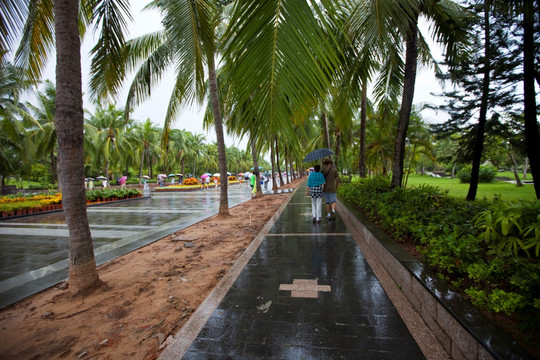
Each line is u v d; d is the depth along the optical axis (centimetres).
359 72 562
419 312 233
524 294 175
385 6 265
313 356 188
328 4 133
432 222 335
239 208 1073
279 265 374
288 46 130
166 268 395
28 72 395
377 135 1441
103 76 466
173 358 192
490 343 141
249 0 132
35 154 2175
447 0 615
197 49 414
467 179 2558
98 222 839
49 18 368
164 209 1145
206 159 5872
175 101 827
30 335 235
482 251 245
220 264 406
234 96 142
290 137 134
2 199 1235
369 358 184
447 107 1018
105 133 2703
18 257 479
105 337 229
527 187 1834
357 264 365
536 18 576
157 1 554
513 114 884
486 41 809
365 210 595
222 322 234
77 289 305
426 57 760
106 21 387
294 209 942
